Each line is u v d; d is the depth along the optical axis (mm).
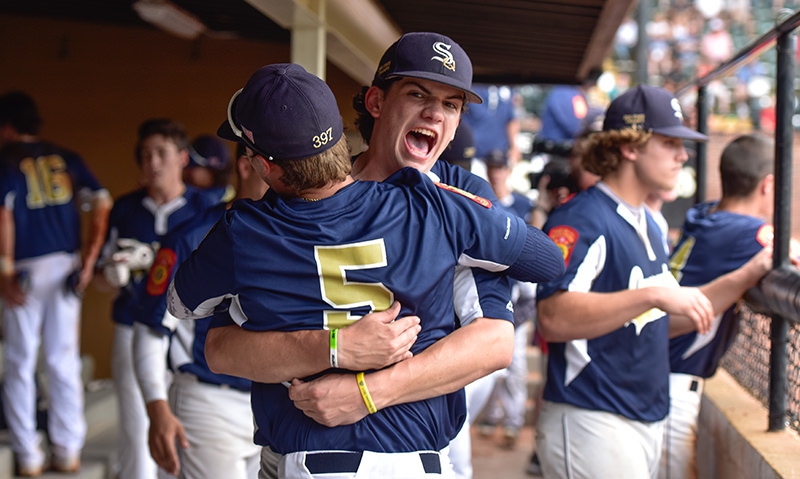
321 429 1929
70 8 6285
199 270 1981
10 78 6547
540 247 2033
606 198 2982
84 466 5293
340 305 1898
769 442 2973
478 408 4414
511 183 8328
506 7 5309
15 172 5008
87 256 5277
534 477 5793
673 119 2951
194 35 5949
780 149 3055
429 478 1958
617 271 2932
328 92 1914
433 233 1931
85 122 6547
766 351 3434
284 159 1878
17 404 5000
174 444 3125
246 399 3166
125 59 6520
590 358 2883
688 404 3436
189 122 6504
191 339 3141
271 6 3598
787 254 3062
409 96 2143
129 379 4457
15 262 5055
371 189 1952
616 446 2883
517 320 5082
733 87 13352
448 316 2006
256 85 1886
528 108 13406
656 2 15555
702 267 3475
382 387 1890
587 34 5914
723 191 3631
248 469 3252
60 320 5125
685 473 3445
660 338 2945
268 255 1902
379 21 5203
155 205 4605
